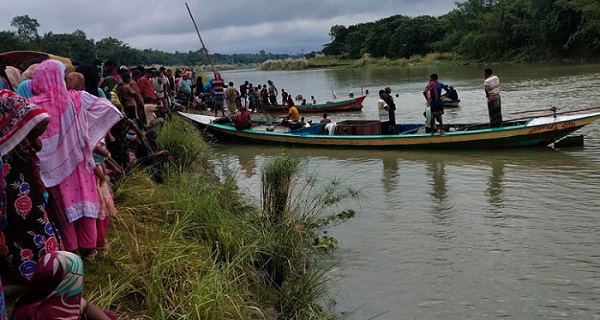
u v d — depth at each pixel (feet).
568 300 19.04
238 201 27.09
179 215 21.18
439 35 271.90
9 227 11.62
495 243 24.31
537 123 44.37
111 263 15.85
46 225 12.13
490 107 45.85
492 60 209.05
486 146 45.42
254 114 81.82
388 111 52.06
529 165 38.60
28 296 8.37
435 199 31.60
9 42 126.52
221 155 50.06
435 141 46.55
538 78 113.80
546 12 177.88
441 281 21.01
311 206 30.42
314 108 85.40
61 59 23.71
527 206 28.96
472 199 31.07
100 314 9.57
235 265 18.60
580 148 43.29
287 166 25.86
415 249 24.21
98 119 14.61
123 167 22.86
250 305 17.56
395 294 20.17
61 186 13.76
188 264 16.89
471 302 19.33
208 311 14.64
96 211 14.53
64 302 8.39
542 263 21.95
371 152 47.93
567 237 24.31
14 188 11.59
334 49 359.25
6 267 11.82
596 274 20.75
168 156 27.12
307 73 267.18
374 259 23.34
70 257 8.46
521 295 19.61
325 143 50.96
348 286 20.90
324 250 24.38
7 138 10.90
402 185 35.40
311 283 19.26
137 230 18.72
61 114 13.74
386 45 295.28
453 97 75.61
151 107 37.73
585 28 159.12
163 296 14.90
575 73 119.14
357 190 34.32
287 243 21.81
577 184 32.50
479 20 220.84
